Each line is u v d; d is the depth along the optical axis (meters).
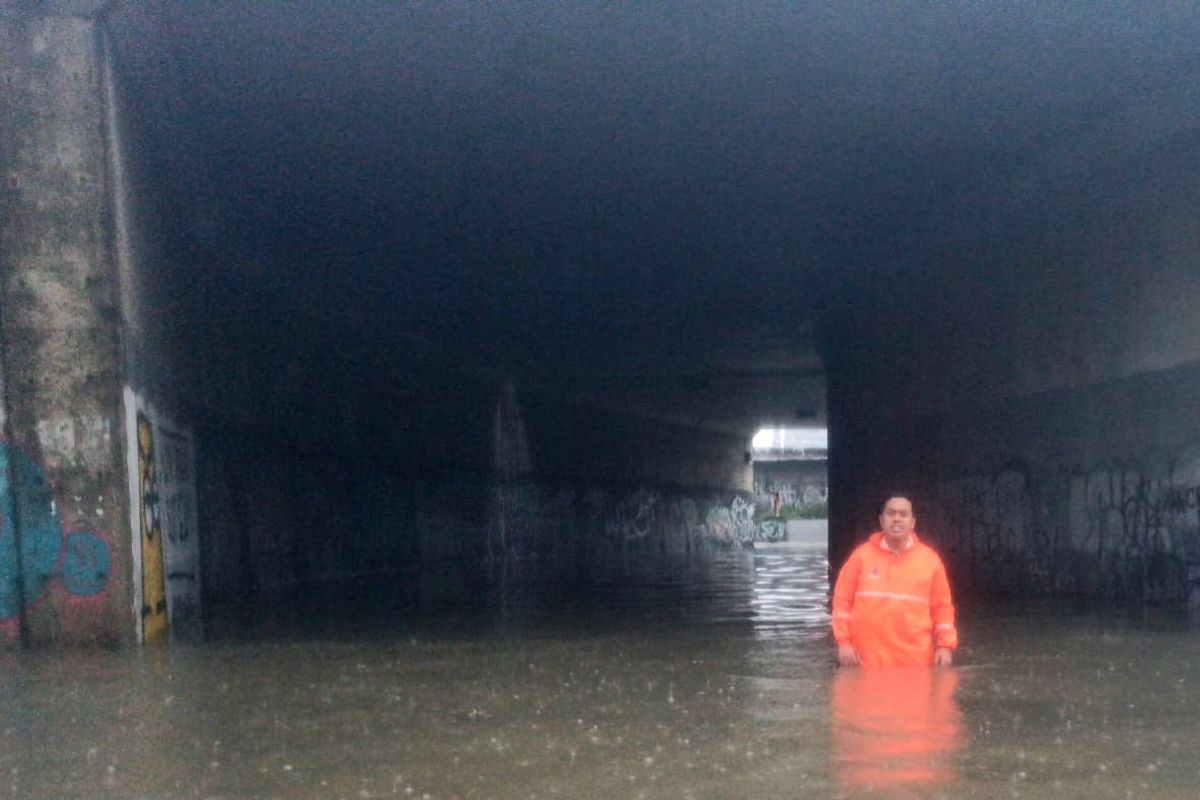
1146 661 10.49
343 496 27.41
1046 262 18.38
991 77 14.76
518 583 25.83
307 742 7.06
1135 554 16.27
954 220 20.92
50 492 11.52
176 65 14.15
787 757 6.51
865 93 15.32
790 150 17.64
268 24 13.03
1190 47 13.76
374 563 29.19
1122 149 15.94
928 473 23.72
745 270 25.58
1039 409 18.92
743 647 12.02
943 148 17.61
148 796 5.92
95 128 11.52
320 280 25.23
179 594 15.04
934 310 23.06
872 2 12.57
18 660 10.83
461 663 10.74
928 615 9.64
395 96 15.23
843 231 22.66
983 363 20.91
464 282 26.25
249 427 21.28
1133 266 16.05
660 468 52.53
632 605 18.83
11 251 11.51
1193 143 14.60
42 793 6.02
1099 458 17.11
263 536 22.09
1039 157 17.83
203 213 18.14
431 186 19.09
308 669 10.30
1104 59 14.18
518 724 7.56
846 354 29.84
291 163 17.88
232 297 20.36
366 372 29.12
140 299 13.08
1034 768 6.25
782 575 28.72
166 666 10.48
